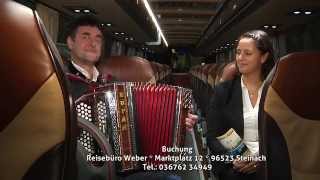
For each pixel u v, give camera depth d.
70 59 2.94
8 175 1.19
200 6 11.66
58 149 1.18
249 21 7.78
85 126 1.84
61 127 1.17
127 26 9.91
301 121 1.86
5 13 1.13
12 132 1.18
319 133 1.85
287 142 1.88
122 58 3.78
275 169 1.92
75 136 1.21
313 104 1.84
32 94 1.16
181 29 19.59
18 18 1.14
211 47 19.62
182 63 34.16
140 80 3.71
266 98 1.90
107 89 2.19
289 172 1.91
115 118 2.14
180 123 2.32
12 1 1.15
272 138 1.90
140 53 21.70
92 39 2.91
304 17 6.77
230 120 2.67
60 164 1.19
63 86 1.18
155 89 2.29
